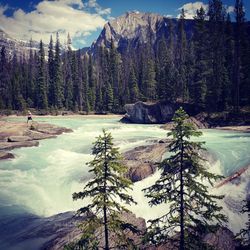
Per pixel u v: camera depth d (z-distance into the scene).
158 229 13.23
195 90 66.44
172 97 73.81
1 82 120.88
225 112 60.19
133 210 22.23
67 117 89.12
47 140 44.75
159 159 28.34
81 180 26.86
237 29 61.88
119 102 102.94
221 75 63.66
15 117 87.88
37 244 17.97
